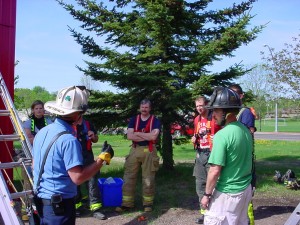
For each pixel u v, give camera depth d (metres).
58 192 3.28
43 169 3.30
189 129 9.69
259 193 8.16
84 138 6.08
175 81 8.76
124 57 9.27
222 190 3.71
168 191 8.18
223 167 3.70
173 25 9.28
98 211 6.40
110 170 10.72
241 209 3.77
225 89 3.82
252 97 9.41
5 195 3.90
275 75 15.49
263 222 6.23
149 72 9.07
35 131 6.07
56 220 3.25
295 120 57.84
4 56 6.80
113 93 9.48
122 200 6.76
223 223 3.70
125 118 9.62
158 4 8.47
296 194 8.09
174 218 6.40
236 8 9.65
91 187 6.38
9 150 6.75
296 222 4.24
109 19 9.62
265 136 31.59
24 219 5.52
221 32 9.65
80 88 3.40
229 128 3.70
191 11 9.57
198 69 8.84
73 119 3.39
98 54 9.20
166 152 9.91
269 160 13.81
